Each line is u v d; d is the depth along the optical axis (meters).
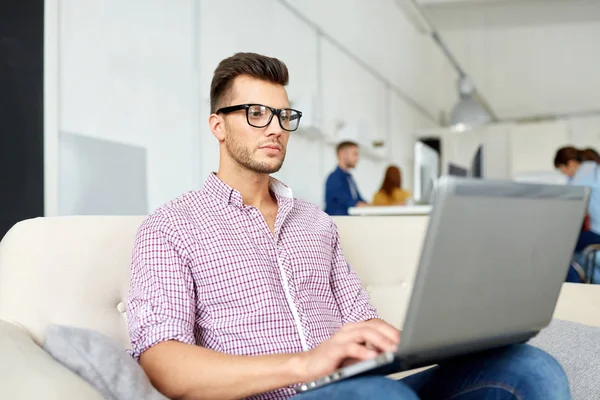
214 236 1.26
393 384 0.86
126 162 3.16
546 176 9.67
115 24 3.12
